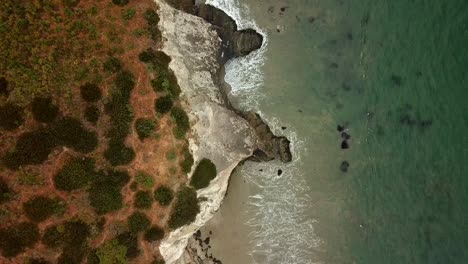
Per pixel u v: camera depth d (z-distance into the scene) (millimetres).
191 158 24906
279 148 27531
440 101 25109
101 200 23312
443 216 25172
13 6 22625
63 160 22656
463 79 24203
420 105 25812
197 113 25203
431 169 25531
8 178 21891
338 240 27734
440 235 25297
